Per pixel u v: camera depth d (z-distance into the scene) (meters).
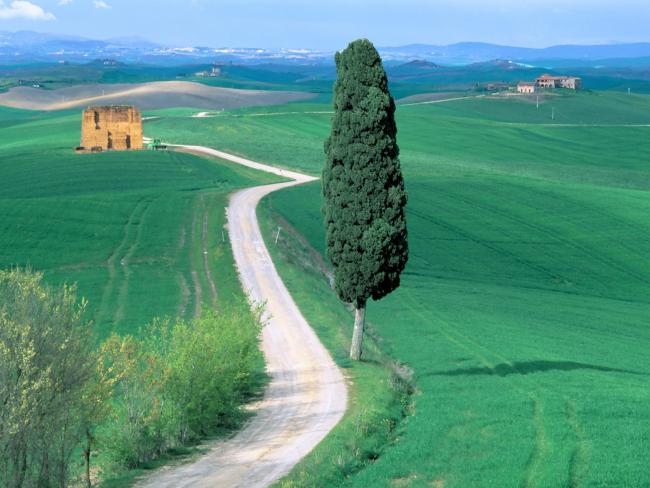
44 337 26.89
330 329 61.69
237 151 195.62
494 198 133.62
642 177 196.38
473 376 49.47
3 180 154.50
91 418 30.47
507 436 35.19
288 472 31.86
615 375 51.66
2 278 28.58
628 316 79.25
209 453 35.06
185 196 129.50
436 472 30.61
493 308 77.06
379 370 50.75
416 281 89.62
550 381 47.50
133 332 63.28
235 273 82.81
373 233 49.78
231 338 42.75
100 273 87.56
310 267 89.19
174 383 36.69
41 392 26.39
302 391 45.88
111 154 179.50
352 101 49.94
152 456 34.88
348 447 34.22
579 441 34.59
